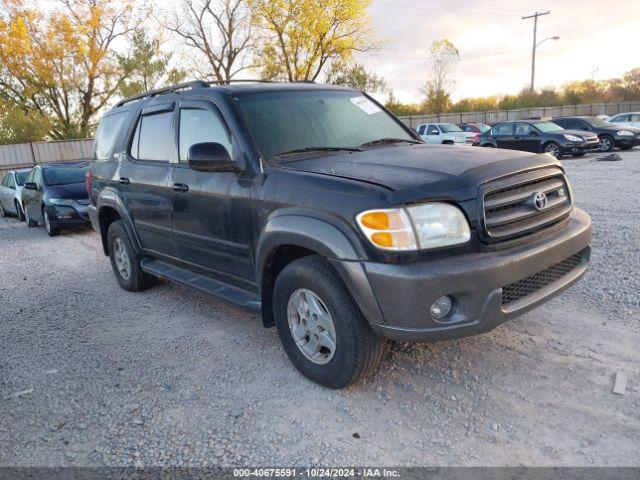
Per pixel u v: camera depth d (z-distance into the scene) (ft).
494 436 8.93
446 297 9.15
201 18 111.86
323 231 9.66
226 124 12.44
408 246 8.90
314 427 9.56
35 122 90.99
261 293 11.65
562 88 177.27
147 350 13.50
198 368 12.24
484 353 11.80
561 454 8.36
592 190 33.19
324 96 14.15
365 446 8.92
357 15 110.11
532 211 10.12
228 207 12.18
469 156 10.78
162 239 15.58
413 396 10.33
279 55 115.85
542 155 11.21
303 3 107.76
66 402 11.05
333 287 9.91
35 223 38.83
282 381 11.32
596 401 9.70
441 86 148.46
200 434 9.58
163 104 15.30
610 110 139.74
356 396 10.48
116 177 17.51
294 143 12.16
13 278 22.49
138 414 10.39
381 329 9.32
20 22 92.63
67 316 16.71
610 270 16.79
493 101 163.02
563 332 12.59
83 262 24.81
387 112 15.14
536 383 10.46
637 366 10.82
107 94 104.99
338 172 10.38
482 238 9.34
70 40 96.32
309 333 10.91
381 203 9.02
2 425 10.28
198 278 14.71
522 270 9.50
